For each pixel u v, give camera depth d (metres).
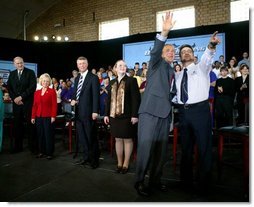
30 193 2.33
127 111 2.82
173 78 2.33
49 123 3.58
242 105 4.41
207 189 2.24
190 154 2.38
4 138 5.38
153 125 2.18
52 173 2.92
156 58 2.18
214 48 2.18
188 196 2.23
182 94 2.30
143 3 8.31
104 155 3.79
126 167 2.90
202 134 2.22
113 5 8.90
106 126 4.08
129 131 2.81
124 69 2.92
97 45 8.01
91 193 2.31
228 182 2.57
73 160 3.50
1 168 3.13
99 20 9.21
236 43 6.10
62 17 9.95
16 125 3.98
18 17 9.74
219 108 4.42
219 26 6.22
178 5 7.71
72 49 8.23
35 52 8.10
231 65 5.55
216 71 5.55
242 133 2.23
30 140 3.96
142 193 2.22
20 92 3.95
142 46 7.20
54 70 8.30
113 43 7.71
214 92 4.56
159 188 2.36
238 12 7.05
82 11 9.53
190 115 2.26
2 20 9.32
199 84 2.24
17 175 2.86
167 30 2.08
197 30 6.42
